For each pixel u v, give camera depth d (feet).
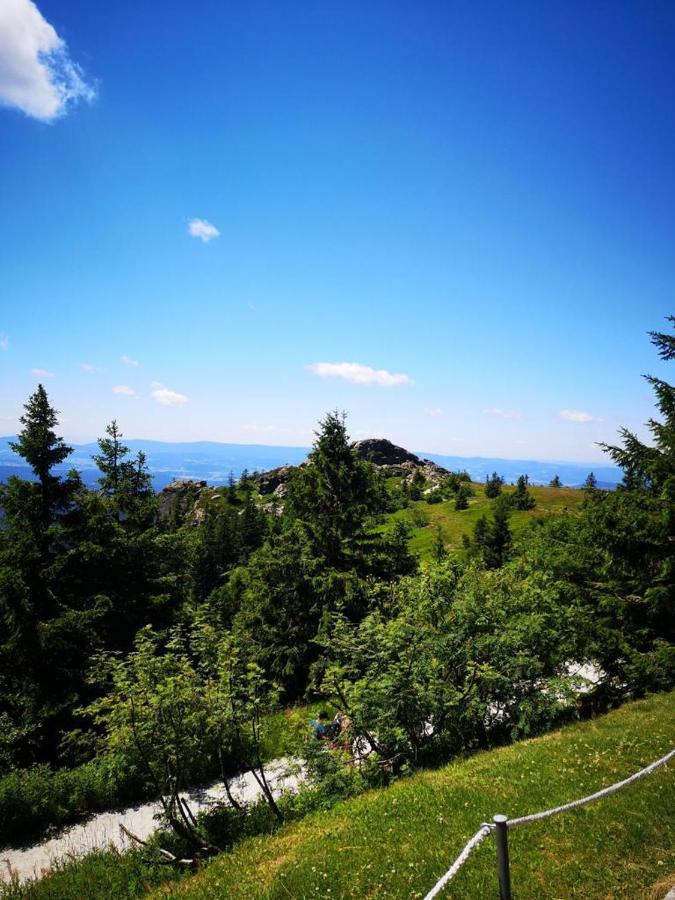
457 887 20.80
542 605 49.78
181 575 90.68
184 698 33.94
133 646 74.28
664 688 45.91
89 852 37.93
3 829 42.47
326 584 74.02
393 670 39.91
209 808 42.73
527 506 338.13
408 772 38.17
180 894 25.27
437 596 46.96
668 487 43.86
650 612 45.29
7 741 51.67
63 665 63.26
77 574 73.46
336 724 44.42
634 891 19.89
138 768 46.16
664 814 24.82
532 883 20.66
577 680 44.19
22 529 69.46
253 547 275.18
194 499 444.55
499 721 45.14
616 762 31.12
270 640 75.00
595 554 49.96
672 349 47.44
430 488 450.30
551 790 28.40
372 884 22.11
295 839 28.99
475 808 27.50
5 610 63.16
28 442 70.13
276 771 50.21
